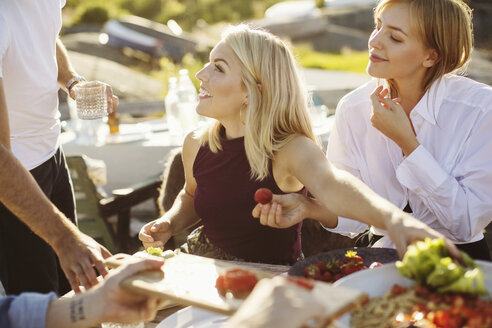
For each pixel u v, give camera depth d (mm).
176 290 1266
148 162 3809
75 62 9109
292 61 1979
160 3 18766
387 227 1385
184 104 3896
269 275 1292
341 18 15195
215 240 2084
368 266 1536
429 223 2131
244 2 18984
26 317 1267
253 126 1939
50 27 2342
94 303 1276
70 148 3883
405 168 1996
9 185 1729
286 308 916
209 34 15133
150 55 12266
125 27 12703
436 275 1178
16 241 2436
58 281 2643
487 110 2014
